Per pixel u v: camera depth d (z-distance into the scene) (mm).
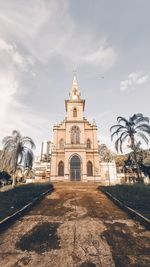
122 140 24984
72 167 33250
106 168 39750
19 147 25484
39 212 9984
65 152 34156
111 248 5391
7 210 9750
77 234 6543
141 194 13625
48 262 4562
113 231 6871
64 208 10891
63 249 5320
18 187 19250
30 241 5949
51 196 15680
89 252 5117
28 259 4730
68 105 40062
